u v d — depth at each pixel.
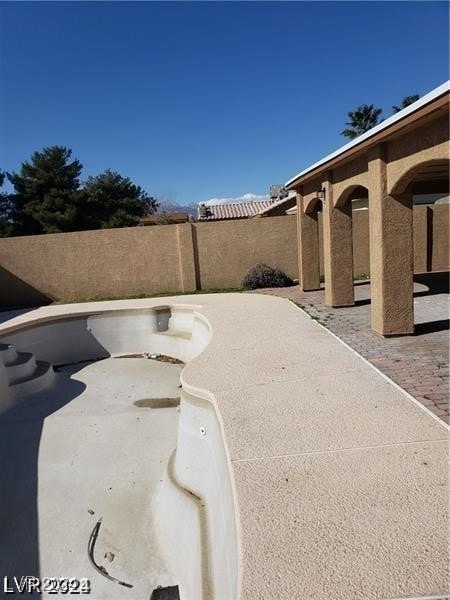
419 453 4.07
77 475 7.57
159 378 11.78
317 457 4.10
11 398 10.56
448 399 5.32
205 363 7.33
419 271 18.61
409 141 7.15
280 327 9.89
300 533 3.07
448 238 18.55
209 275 19.00
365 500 3.40
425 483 3.57
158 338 13.90
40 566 5.72
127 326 14.24
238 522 3.24
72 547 5.98
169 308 14.42
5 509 6.84
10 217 45.00
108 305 15.90
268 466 4.00
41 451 8.41
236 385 6.16
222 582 3.76
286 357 7.44
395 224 8.18
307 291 15.48
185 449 6.25
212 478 5.34
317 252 15.28
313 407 5.27
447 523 3.08
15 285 19.08
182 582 5.12
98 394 10.99
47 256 18.97
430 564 2.71
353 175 9.78
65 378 12.40
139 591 5.17
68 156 47.28
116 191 48.59
